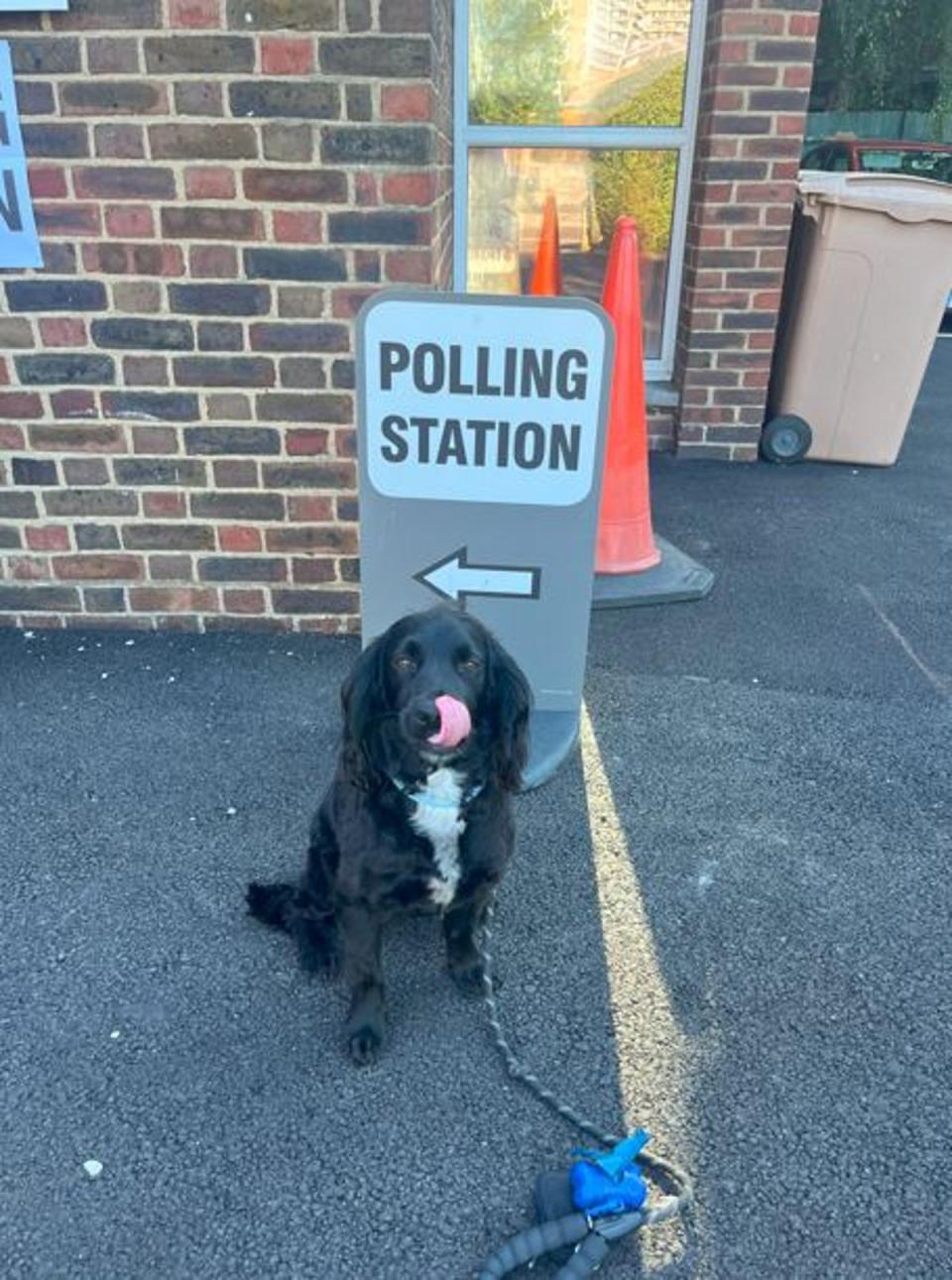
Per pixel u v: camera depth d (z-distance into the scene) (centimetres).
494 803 217
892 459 608
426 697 194
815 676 372
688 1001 229
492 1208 182
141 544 376
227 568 380
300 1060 212
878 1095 206
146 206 322
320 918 239
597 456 287
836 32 1505
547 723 321
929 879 270
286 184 319
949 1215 182
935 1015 226
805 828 290
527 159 596
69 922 249
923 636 404
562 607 309
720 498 555
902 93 1551
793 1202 184
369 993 216
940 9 1439
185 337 341
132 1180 186
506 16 558
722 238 558
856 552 484
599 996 230
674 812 296
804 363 590
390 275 332
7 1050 213
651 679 368
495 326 271
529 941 246
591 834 286
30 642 383
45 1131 195
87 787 300
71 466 362
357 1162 190
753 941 247
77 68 305
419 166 316
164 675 362
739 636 402
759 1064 213
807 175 589
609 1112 202
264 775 307
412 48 302
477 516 297
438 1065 212
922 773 316
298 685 357
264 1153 192
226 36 300
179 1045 215
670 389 619
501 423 284
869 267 555
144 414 353
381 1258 173
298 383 347
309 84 306
